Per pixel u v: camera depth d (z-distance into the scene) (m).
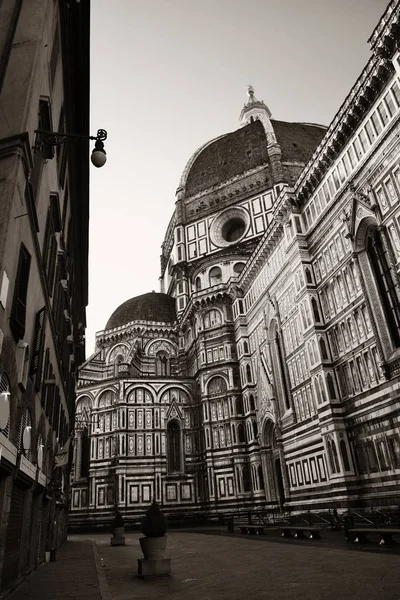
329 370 35.69
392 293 30.62
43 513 20.80
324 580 11.45
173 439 58.34
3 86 12.23
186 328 69.12
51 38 15.48
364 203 32.75
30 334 14.34
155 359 71.12
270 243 47.78
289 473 40.78
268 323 48.47
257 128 79.62
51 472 23.06
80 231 32.03
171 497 54.25
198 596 10.75
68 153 23.00
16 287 11.48
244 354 54.47
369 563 13.55
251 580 12.46
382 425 30.05
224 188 74.94
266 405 47.66
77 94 21.64
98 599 10.69
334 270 36.88
